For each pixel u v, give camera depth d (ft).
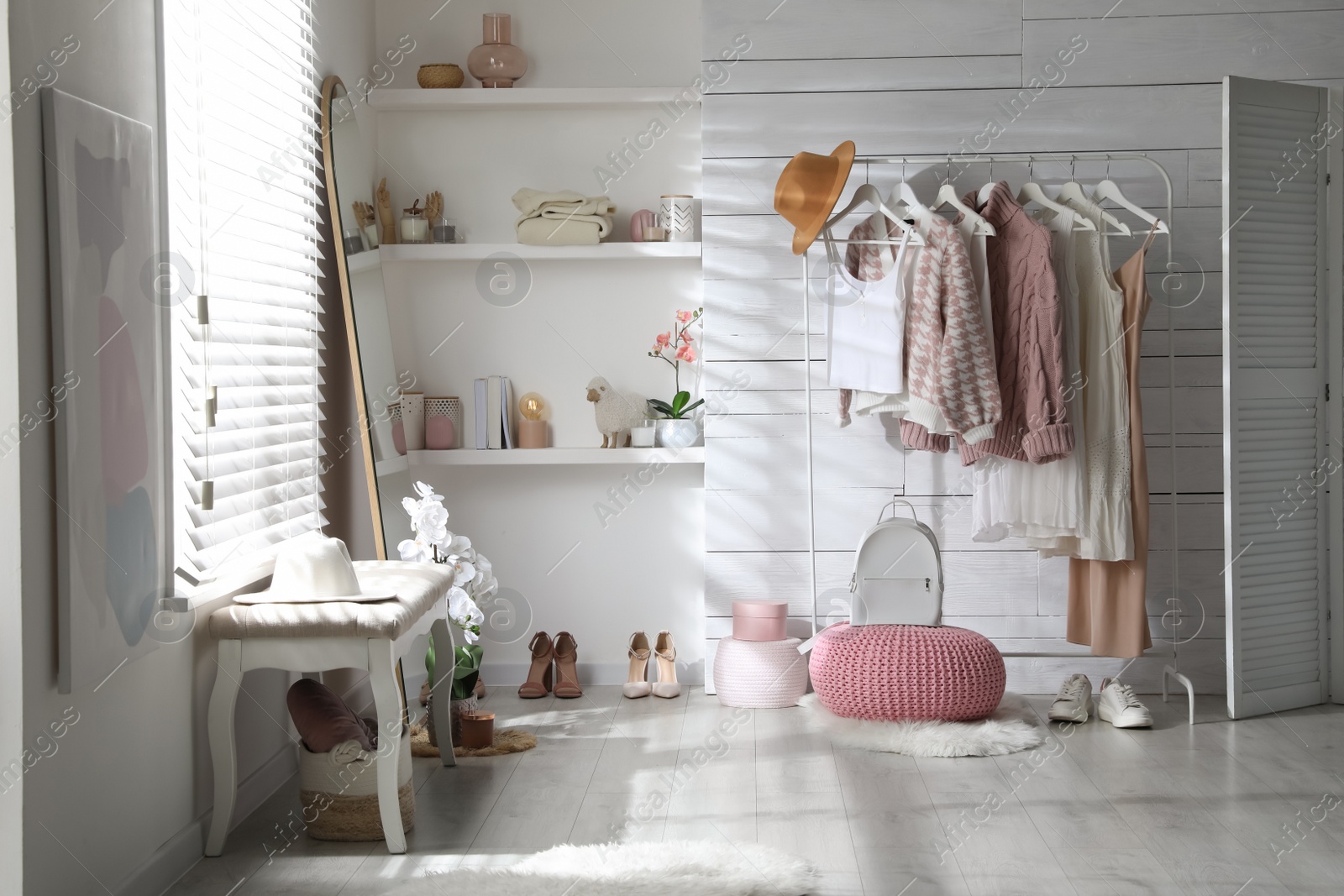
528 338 13.46
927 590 11.93
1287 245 11.64
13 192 5.98
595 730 11.33
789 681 12.19
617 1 13.26
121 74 7.19
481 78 13.00
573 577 13.51
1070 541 11.81
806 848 8.05
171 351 7.84
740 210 12.82
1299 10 12.41
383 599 8.21
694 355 13.19
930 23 12.62
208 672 8.37
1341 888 7.34
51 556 6.29
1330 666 12.13
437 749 10.41
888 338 11.60
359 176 11.94
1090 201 12.16
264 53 9.68
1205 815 8.69
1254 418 11.55
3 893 5.96
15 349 6.00
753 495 12.92
